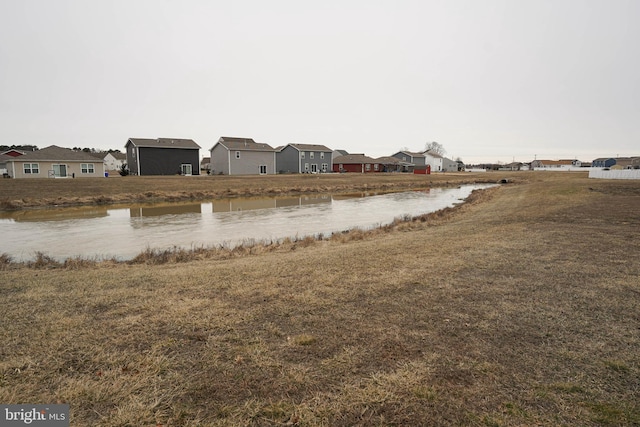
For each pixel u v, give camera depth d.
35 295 5.30
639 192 21.67
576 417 2.49
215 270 6.84
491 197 26.42
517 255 7.36
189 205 24.00
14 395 2.76
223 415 2.55
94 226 15.79
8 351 3.45
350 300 4.84
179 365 3.20
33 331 3.92
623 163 94.50
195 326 4.03
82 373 3.07
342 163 74.38
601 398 2.69
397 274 6.09
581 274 5.91
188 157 48.34
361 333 3.81
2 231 14.61
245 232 14.52
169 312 4.46
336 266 6.80
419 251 8.05
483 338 3.68
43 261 9.27
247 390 2.83
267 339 3.69
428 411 2.57
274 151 55.62
